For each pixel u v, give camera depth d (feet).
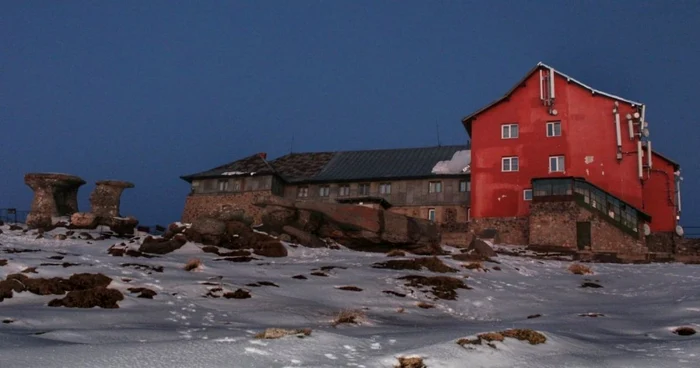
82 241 86.79
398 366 24.04
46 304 39.50
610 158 130.82
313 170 166.61
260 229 89.86
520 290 60.70
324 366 23.15
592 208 116.88
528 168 134.72
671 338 34.91
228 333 30.76
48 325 32.12
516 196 134.00
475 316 47.65
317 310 43.47
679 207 131.54
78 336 27.94
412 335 31.71
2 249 68.44
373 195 155.53
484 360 25.71
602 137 132.16
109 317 35.24
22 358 21.76
